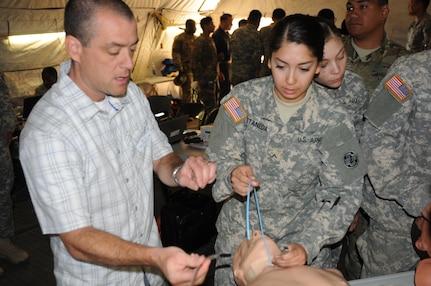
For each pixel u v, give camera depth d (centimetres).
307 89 138
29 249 311
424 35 541
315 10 797
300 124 141
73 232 110
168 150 149
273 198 148
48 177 109
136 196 133
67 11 107
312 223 140
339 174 139
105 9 104
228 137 152
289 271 105
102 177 120
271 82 147
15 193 405
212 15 924
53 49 638
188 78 695
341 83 177
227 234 162
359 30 221
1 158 273
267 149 146
